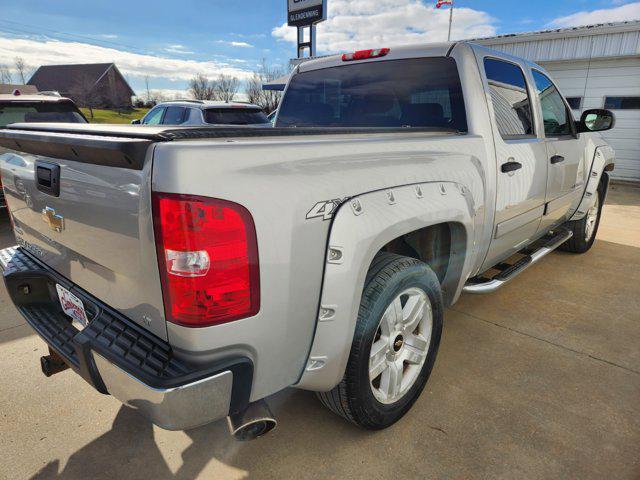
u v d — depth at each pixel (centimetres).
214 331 132
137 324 151
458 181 218
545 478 183
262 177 135
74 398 232
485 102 256
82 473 185
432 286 210
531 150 294
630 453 197
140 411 136
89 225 157
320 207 150
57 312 207
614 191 953
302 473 185
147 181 127
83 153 143
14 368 258
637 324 324
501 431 210
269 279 139
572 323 324
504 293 380
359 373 180
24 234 218
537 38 1075
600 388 245
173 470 187
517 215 291
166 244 126
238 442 202
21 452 196
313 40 2003
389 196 175
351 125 307
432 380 251
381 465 189
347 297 161
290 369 157
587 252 507
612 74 1045
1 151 216
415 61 273
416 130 228
